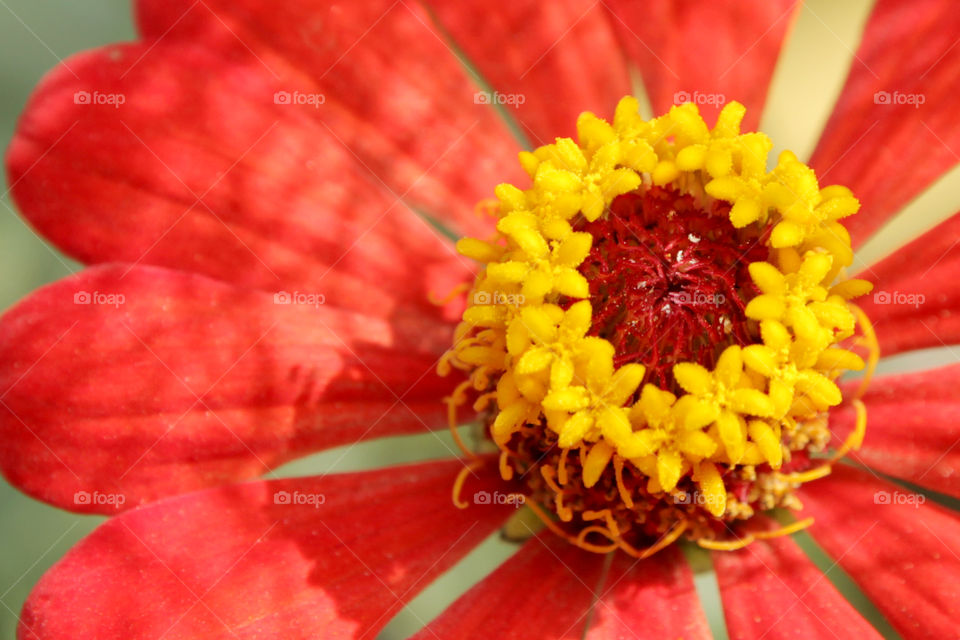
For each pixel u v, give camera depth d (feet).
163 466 0.37
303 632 0.36
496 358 0.37
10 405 0.36
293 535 0.37
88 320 0.37
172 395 0.37
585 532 0.37
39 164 0.37
